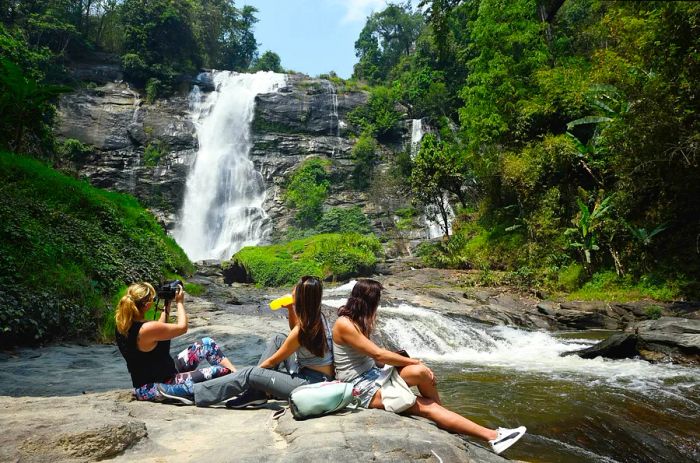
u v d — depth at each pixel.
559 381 8.04
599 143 19.44
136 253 13.86
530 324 14.93
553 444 5.05
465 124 30.28
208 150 44.66
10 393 4.99
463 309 15.94
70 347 8.52
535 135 24.84
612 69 15.49
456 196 41.94
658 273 16.89
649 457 4.89
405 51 74.12
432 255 27.86
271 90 50.81
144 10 47.97
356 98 53.34
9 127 16.12
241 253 26.73
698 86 12.81
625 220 17.83
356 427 3.11
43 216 11.47
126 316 3.99
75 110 42.09
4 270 8.62
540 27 27.28
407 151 46.44
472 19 34.78
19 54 30.28
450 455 2.82
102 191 17.31
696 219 16.75
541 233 21.55
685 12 11.34
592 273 18.72
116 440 2.84
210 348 4.43
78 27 49.78
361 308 3.95
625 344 10.28
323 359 3.95
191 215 41.59
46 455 2.62
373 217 44.09
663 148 14.55
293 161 47.06
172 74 47.53
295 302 3.95
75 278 9.91
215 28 58.75
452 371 9.05
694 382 7.97
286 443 2.96
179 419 3.55
